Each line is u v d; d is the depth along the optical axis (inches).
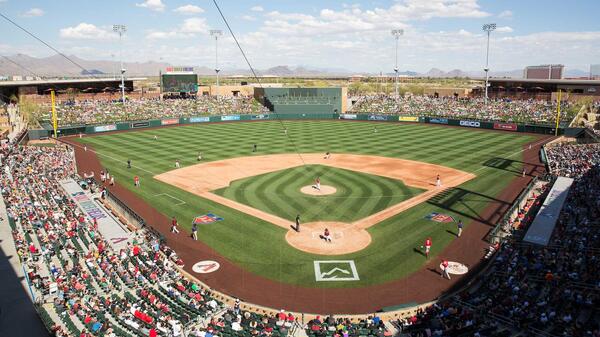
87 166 2417.6
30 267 1140.5
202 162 2503.7
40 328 893.8
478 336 818.8
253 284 1123.9
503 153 2751.0
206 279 1148.5
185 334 873.5
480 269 1194.0
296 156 2684.5
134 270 1144.2
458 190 1918.1
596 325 847.7
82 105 4220.0
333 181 2066.9
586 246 1233.4
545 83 4928.6
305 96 4884.4
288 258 1263.5
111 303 972.6
